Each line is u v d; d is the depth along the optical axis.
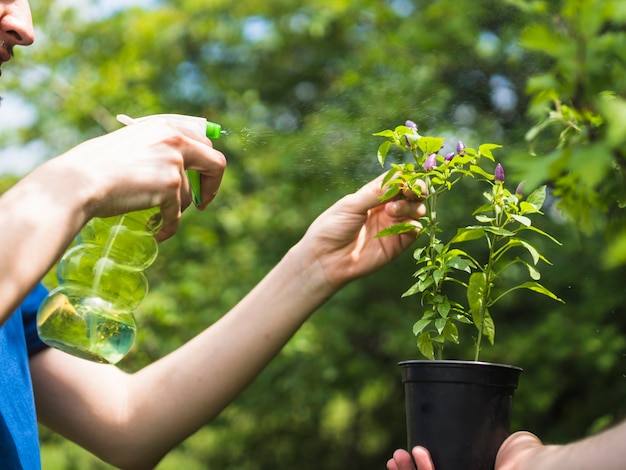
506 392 1.38
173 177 1.25
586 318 5.71
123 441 1.61
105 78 6.79
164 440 1.62
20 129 6.93
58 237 1.13
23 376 1.46
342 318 7.09
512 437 1.34
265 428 8.53
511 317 6.28
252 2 8.89
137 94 6.85
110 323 1.39
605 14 0.92
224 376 1.60
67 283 1.41
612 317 5.62
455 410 1.35
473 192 4.84
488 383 1.35
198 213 7.21
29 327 1.59
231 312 1.64
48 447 6.91
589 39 0.94
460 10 5.71
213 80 9.26
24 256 1.11
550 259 5.05
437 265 1.52
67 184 1.16
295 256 1.59
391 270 6.93
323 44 8.71
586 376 6.25
